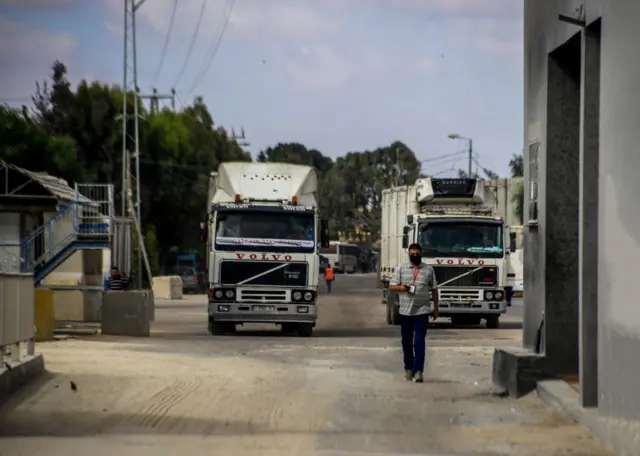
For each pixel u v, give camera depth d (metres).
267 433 19.08
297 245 48.22
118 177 115.06
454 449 17.70
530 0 25.70
